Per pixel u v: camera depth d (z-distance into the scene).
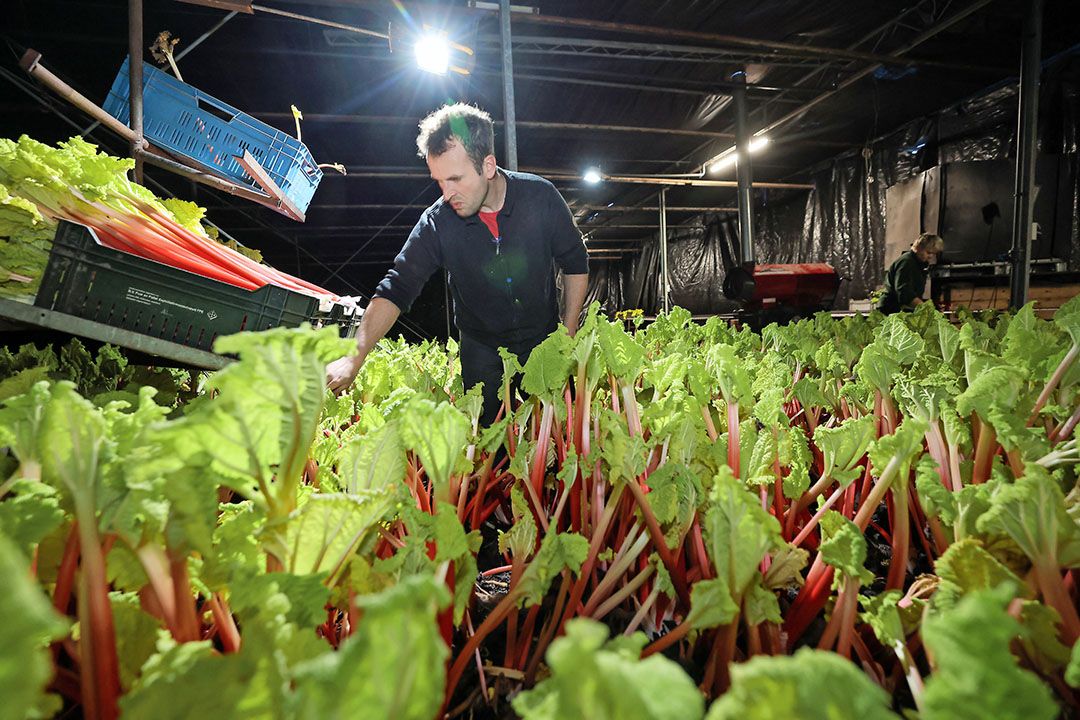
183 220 2.54
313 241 15.89
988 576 0.62
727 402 1.05
